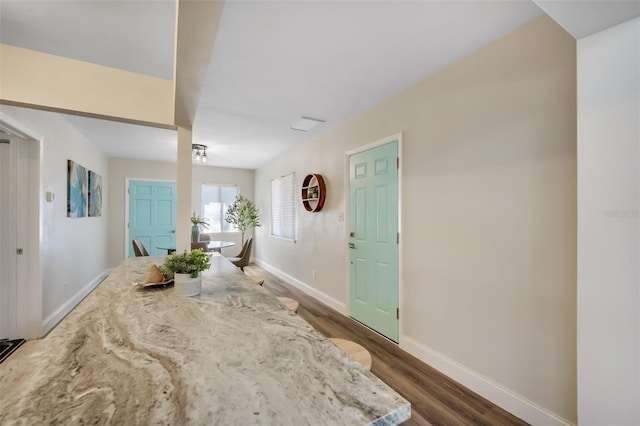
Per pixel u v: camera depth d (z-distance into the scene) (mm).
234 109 3023
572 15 1135
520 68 1709
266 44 1898
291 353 844
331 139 3668
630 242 1129
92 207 4453
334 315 3381
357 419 566
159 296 1427
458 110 2068
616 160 1157
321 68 2209
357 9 1569
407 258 2510
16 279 2580
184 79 1654
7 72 1955
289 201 4992
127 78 2279
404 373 2162
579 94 1247
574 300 1482
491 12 1590
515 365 1723
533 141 1648
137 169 5777
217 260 2666
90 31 1810
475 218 1952
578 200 1250
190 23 1160
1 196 2533
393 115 2666
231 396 633
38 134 2654
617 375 1159
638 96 1109
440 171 2207
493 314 1840
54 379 699
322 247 3883
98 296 1421
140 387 666
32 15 1655
